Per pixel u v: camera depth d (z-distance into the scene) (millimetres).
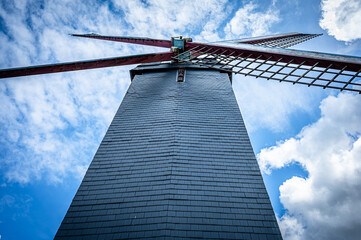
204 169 12000
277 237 9250
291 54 13922
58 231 9438
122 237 9188
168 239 9023
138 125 15117
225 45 18719
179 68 21859
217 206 10297
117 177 11758
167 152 12898
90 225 9648
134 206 10320
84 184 11438
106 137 14328
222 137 14031
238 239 9125
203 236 9172
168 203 10352
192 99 17266
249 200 10609
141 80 20922
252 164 12414
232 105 16922
